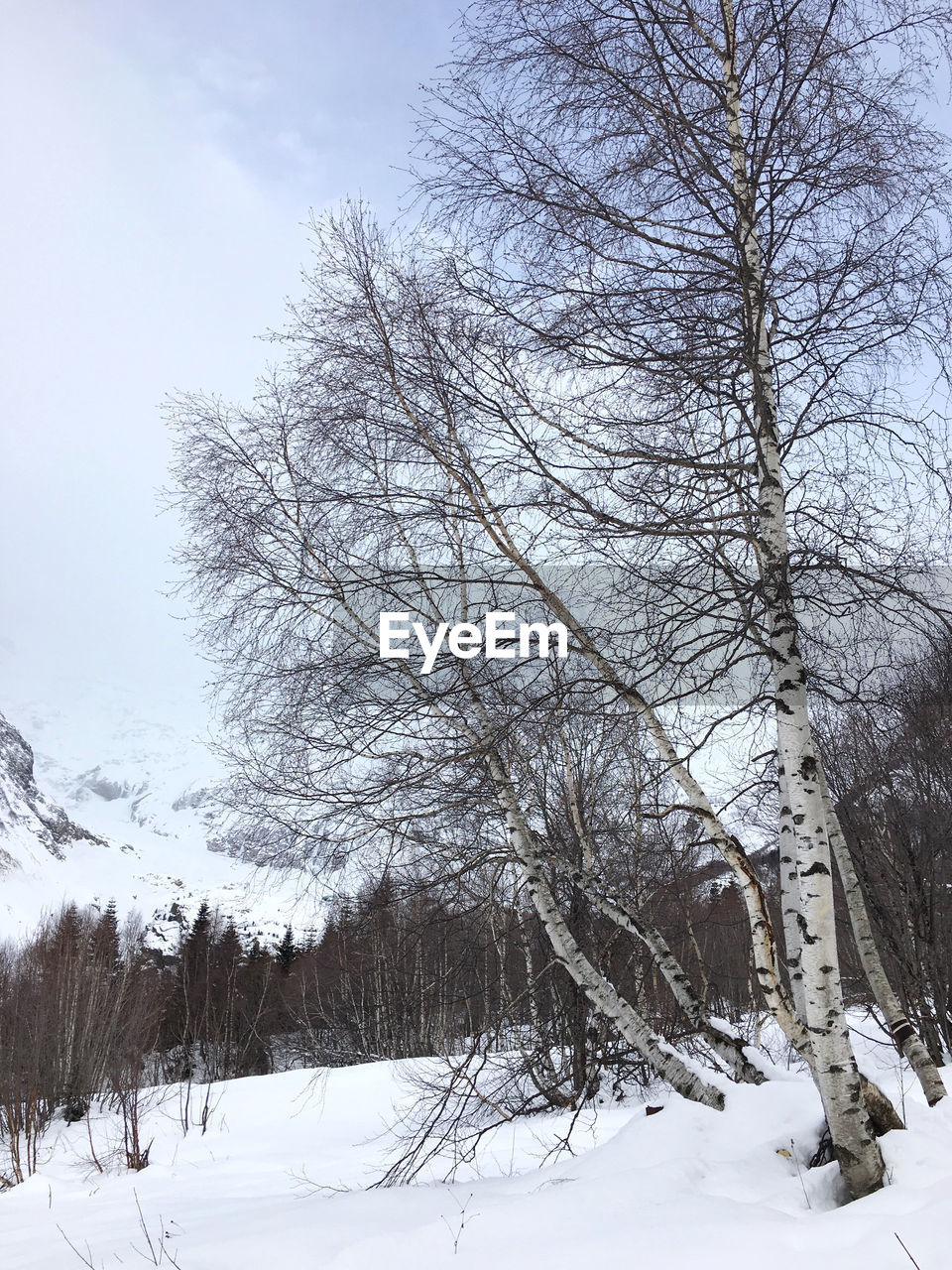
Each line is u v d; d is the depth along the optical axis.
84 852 194.38
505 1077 8.16
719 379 5.38
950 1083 6.75
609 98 5.55
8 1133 21.59
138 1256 6.11
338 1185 9.37
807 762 4.93
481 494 6.60
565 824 8.18
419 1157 8.52
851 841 10.83
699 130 5.45
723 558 5.21
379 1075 18.11
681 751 6.20
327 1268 4.74
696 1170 5.27
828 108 5.23
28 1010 25.78
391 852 7.09
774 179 5.21
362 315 7.09
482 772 6.95
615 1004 6.91
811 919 4.75
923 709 5.91
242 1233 6.30
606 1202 4.90
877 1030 12.97
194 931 46.16
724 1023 7.22
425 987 7.55
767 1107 5.89
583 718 5.45
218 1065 33.34
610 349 5.58
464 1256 4.57
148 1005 32.09
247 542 7.32
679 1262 3.94
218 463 7.61
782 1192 4.74
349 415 6.90
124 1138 16.38
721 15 5.80
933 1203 3.91
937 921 10.57
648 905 9.43
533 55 5.57
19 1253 8.03
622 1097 10.48
